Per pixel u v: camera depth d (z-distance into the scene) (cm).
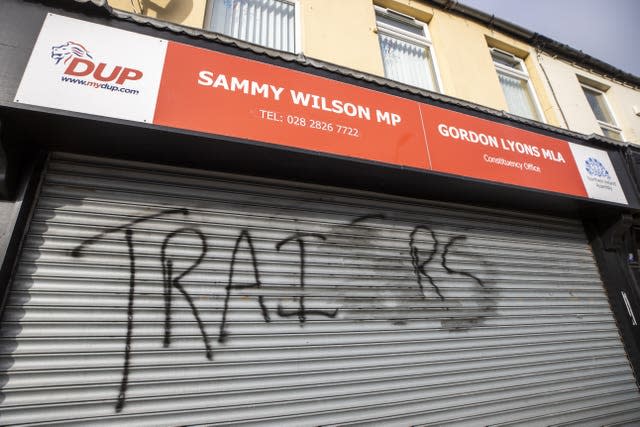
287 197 278
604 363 346
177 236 232
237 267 240
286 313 241
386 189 312
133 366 195
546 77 566
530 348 315
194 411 198
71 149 225
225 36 262
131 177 236
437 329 283
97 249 211
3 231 189
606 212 407
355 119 282
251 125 240
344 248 279
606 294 395
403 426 241
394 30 470
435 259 309
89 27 224
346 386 237
